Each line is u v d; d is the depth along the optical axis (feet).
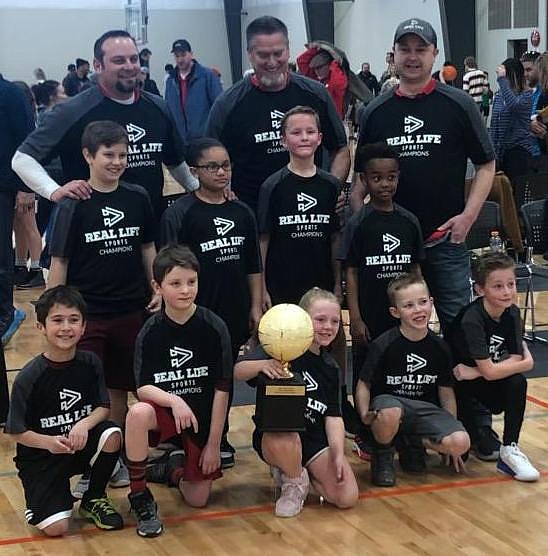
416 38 12.96
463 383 13.28
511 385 12.58
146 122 13.23
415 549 10.36
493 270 12.67
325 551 10.34
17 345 20.12
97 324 12.54
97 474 11.34
